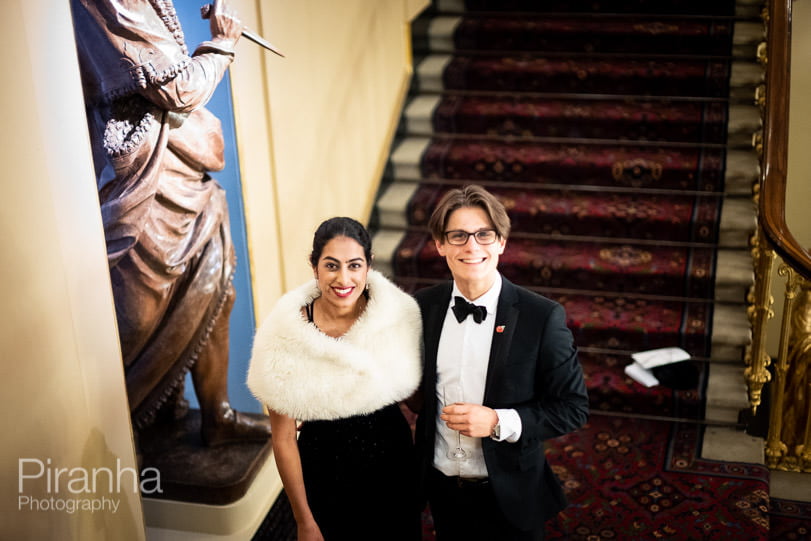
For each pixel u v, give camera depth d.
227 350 3.32
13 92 2.10
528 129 5.12
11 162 2.11
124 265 2.80
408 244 4.82
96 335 2.44
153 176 2.69
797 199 5.13
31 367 2.24
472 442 2.47
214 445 3.43
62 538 2.42
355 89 4.55
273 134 3.59
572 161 4.88
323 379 2.37
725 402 3.92
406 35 5.35
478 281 2.36
